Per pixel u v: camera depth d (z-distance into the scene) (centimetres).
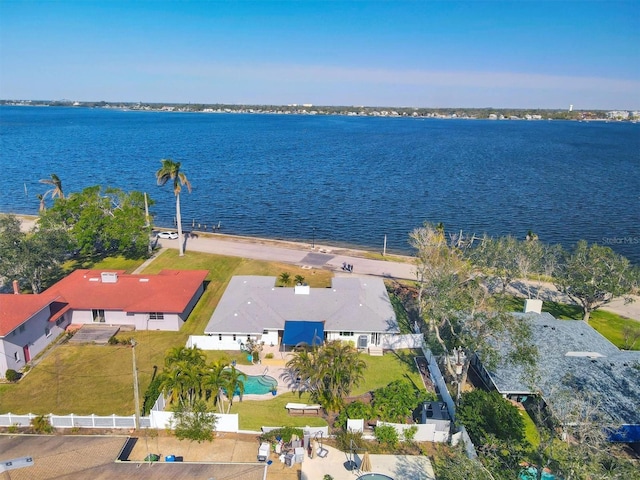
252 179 15612
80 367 4831
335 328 5247
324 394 4184
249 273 7388
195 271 6638
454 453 3459
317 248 8850
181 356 4134
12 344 4650
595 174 17612
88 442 3369
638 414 3825
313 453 3666
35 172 16150
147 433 3856
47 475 3030
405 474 3472
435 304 4662
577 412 3125
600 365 4478
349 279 6316
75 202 7731
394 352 5322
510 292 7238
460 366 4503
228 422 3888
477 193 14150
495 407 3834
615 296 5978
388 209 12212
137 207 7944
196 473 3123
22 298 5094
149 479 3036
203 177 15838
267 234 10169
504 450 3275
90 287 5891
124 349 5181
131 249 8331
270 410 4228
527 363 4206
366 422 4025
